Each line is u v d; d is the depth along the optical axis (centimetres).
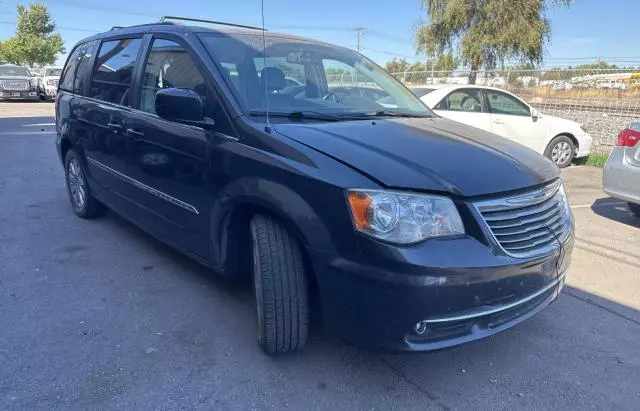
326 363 295
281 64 364
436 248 240
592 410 264
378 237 239
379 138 294
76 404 252
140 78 403
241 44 364
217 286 388
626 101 1338
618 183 580
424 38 2111
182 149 338
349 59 422
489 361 306
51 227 511
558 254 283
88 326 325
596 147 1181
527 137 965
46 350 297
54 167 816
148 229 405
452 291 240
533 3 1919
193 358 295
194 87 339
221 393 266
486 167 273
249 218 308
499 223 257
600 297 400
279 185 270
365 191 243
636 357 315
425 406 263
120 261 429
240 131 300
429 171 258
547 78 1473
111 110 432
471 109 916
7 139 1126
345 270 248
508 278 253
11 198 619
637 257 495
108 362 288
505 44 1947
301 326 284
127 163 411
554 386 283
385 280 238
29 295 364
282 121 311
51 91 2553
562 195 315
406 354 247
